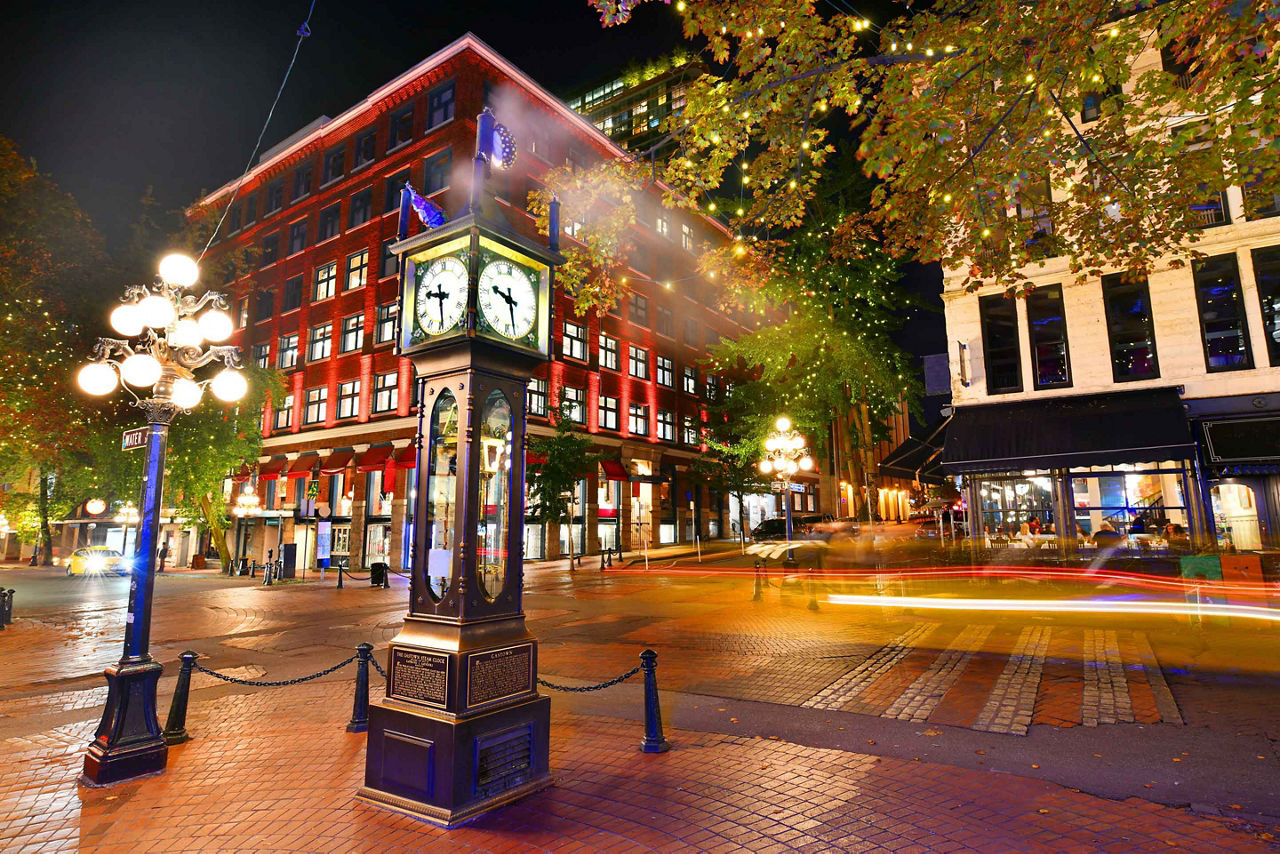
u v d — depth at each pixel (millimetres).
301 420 37562
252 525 39312
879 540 21891
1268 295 16016
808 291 24641
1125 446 15719
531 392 34312
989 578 17594
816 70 6859
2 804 4840
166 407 5941
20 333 16375
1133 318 17297
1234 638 10383
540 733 4934
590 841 4078
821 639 11250
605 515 38625
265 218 42406
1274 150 5535
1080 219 8180
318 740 6270
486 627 4746
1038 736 6055
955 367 18984
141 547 5734
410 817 4426
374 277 34812
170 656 11328
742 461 31359
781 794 4777
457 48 32844
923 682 8141
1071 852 3898
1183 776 5059
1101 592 15750
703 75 7285
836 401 25219
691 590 20281
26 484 43344
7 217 16219
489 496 5344
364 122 37250
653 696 5797
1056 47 5938
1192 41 9992
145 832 4348
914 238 9039
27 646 12570
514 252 5430
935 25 6891
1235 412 15945
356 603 19250
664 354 44531
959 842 4035
